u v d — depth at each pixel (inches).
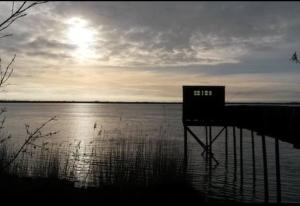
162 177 502.3
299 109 354.6
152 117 4616.1
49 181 433.7
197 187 714.8
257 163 1071.6
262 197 643.5
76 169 722.2
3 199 338.3
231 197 637.3
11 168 518.3
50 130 2175.2
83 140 1565.0
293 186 740.7
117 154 655.8
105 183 479.2
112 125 2795.3
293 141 367.6
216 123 878.4
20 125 2477.9
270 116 481.4
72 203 360.5
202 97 880.9
